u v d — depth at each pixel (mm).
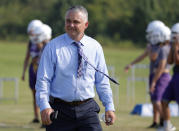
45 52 11117
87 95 11258
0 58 80125
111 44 127750
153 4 133375
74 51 11109
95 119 11375
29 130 21906
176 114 28281
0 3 147750
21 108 32094
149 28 22297
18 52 92125
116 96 39031
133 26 133375
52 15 135000
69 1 134375
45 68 11023
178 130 22297
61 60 11047
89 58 11234
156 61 22016
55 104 11242
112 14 136375
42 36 23094
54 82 11148
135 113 28828
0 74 60719
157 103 22219
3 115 27906
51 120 10562
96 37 130875
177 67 20594
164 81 22156
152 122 25031
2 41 126062
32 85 23641
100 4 138625
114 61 80000
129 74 63750
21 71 65438
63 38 11219
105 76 11469
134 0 141500
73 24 11078
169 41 22172
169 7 132375
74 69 11102
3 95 41625
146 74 64562
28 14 140875
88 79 11227
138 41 132125
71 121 11266
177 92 20672
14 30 134750
